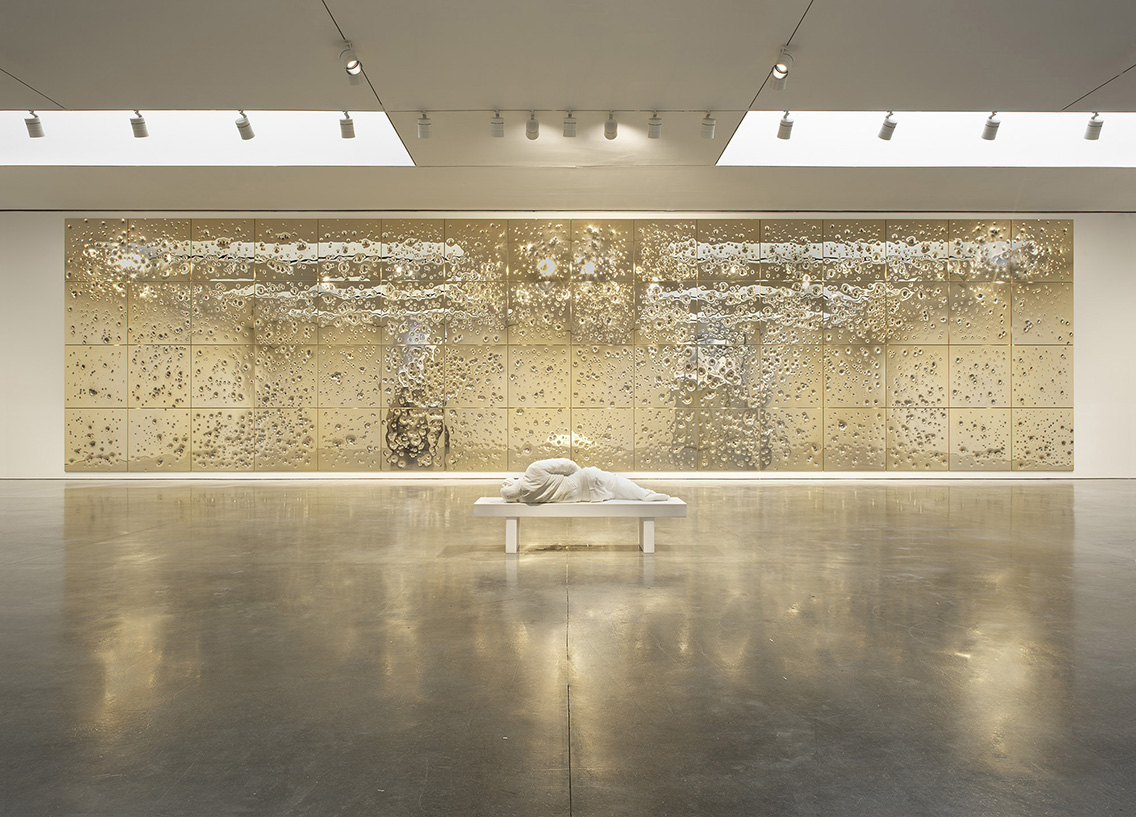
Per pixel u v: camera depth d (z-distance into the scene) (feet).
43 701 9.29
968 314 41.27
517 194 37.99
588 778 7.31
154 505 28.94
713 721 8.65
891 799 6.93
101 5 20.85
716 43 23.12
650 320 41.22
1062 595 14.60
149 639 11.76
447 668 10.39
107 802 6.88
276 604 13.87
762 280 41.24
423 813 6.66
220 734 8.32
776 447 41.19
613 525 24.06
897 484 38.22
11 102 27.17
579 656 10.91
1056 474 41.19
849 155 33.86
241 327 41.06
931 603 13.97
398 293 41.09
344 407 41.09
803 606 13.74
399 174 34.94
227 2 20.75
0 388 41.19
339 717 8.76
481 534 22.12
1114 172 34.45
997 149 33.78
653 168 34.17
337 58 24.04
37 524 23.90
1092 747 8.04
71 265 41.06
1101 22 21.72
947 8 21.06
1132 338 41.42
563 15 21.52
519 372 41.14
